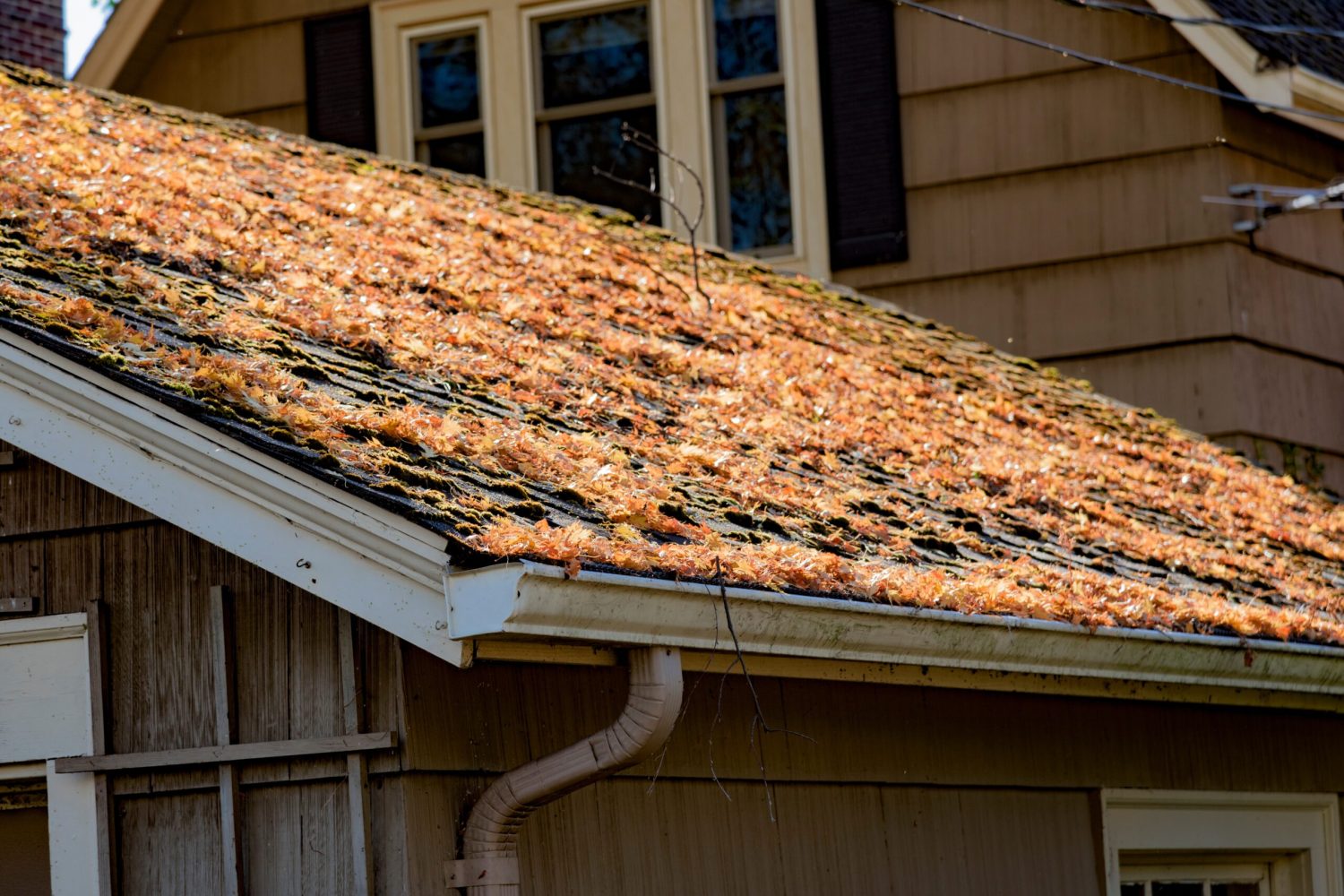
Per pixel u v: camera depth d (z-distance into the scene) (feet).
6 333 16.61
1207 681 23.16
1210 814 28.30
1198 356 46.14
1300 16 51.03
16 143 26.11
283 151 35.27
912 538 22.52
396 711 16.57
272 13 52.90
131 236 22.62
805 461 24.94
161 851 17.25
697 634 16.56
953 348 41.06
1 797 18.28
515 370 23.27
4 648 17.94
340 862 16.62
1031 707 25.49
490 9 51.39
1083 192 47.26
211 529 15.89
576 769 16.60
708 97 50.08
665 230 41.75
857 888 22.12
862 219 48.65
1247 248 46.80
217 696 17.17
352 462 16.15
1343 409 49.16
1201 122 46.60
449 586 14.78
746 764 20.77
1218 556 28.96
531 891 17.81
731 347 31.12
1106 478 32.96
